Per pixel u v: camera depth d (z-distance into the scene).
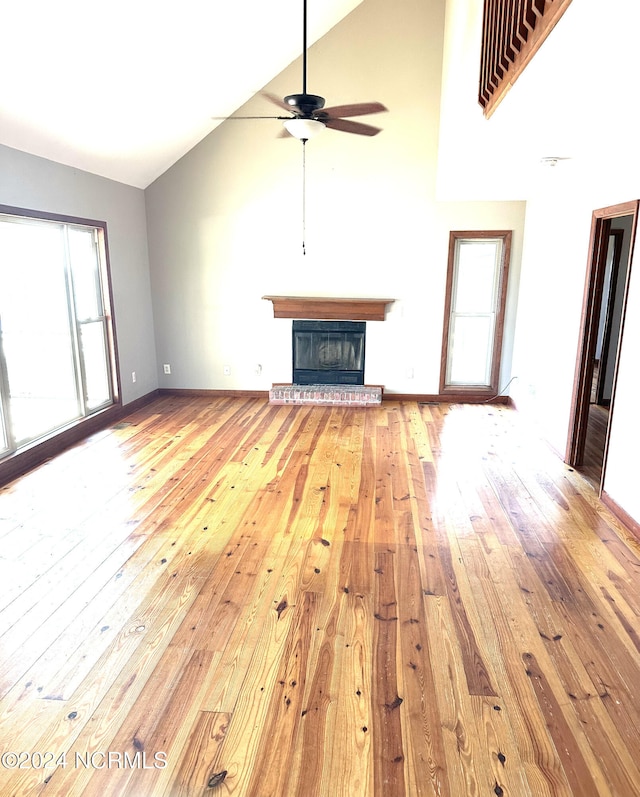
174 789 1.71
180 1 3.53
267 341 6.55
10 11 2.86
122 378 5.90
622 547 3.16
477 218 6.05
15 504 3.72
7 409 4.18
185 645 2.35
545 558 3.04
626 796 1.69
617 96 2.52
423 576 2.87
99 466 4.44
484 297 6.36
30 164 4.20
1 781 1.73
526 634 2.42
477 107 3.24
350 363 6.53
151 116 4.77
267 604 2.63
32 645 2.34
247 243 6.32
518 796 1.69
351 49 5.75
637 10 1.69
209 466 4.44
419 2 5.62
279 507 3.69
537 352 5.41
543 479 4.19
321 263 6.30
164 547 3.16
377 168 6.02
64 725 1.94
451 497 3.85
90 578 2.84
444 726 1.94
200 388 6.79
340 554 3.08
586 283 4.14
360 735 1.90
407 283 6.27
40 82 3.50
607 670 2.21
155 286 6.51
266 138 6.04
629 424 3.38
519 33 2.26
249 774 1.76
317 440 5.11
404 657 2.28
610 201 3.74
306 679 2.15
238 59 4.77
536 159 4.13
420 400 6.56
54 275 4.79
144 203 6.28
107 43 3.51
